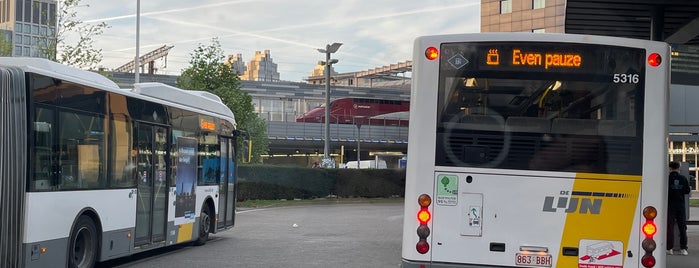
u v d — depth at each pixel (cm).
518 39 837
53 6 2898
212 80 4266
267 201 3962
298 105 11450
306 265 1371
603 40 834
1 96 971
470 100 836
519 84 834
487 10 8588
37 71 1031
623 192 823
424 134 834
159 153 1448
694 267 1405
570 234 822
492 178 827
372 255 1552
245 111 4306
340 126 8512
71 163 1117
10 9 11344
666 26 2072
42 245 1038
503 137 830
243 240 1880
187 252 1586
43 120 1043
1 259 968
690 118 2344
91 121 1177
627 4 1848
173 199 1521
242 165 3950
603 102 831
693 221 2169
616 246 818
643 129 826
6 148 975
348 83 18650
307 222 2606
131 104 1322
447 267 825
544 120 830
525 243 822
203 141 1711
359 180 4559
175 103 1534
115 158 1260
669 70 834
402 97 12438
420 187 831
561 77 834
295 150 9575
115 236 1259
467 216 827
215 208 1794
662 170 822
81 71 1180
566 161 827
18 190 990
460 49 840
